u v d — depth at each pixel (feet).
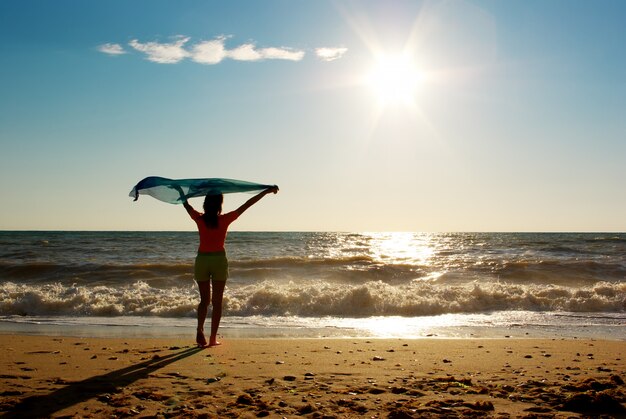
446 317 38.17
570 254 95.55
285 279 59.57
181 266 64.59
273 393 14.47
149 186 21.21
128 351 21.71
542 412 12.67
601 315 39.37
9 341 25.03
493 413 12.55
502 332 31.53
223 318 36.99
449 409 12.84
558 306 42.52
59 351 21.74
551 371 18.42
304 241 166.50
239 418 12.03
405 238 221.05
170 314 38.47
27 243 131.64
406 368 18.69
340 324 34.53
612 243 129.70
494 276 61.77
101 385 15.19
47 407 12.84
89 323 34.30
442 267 67.46
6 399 13.47
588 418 12.21
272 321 35.76
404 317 38.19
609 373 18.08
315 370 18.03
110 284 54.95
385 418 12.14
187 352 21.43
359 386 15.48
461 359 20.88
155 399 13.73
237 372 17.39
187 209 22.12
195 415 12.11
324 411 12.62
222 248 22.24
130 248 110.42
